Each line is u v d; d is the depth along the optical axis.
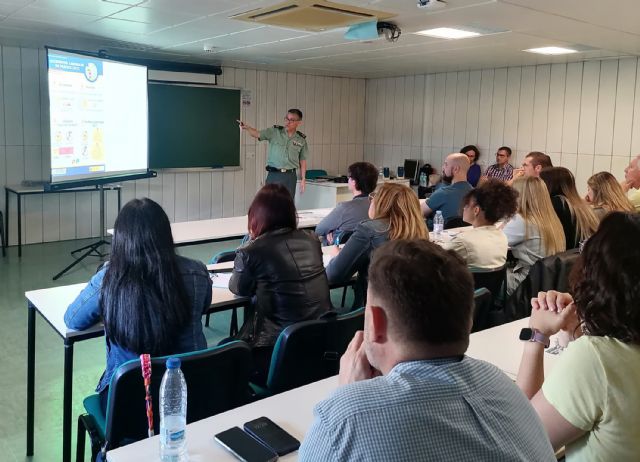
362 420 0.84
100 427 1.97
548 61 6.99
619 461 1.17
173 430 1.38
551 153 7.34
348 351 1.23
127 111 6.32
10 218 6.77
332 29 4.98
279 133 7.35
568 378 1.21
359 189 4.15
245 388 1.96
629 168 5.25
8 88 6.53
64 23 5.08
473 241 3.18
